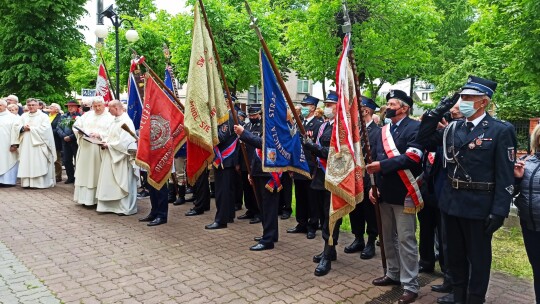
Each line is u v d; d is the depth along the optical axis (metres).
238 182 8.38
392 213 4.53
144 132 6.86
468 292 3.79
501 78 15.16
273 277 4.84
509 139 3.53
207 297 4.28
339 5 11.38
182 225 7.05
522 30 10.64
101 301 4.14
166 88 7.09
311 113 6.65
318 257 5.36
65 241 6.05
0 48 17.64
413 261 4.26
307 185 6.54
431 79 18.23
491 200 3.58
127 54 14.74
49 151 10.04
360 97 4.54
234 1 13.95
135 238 6.25
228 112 6.54
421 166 4.33
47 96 17.59
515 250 5.76
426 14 11.97
